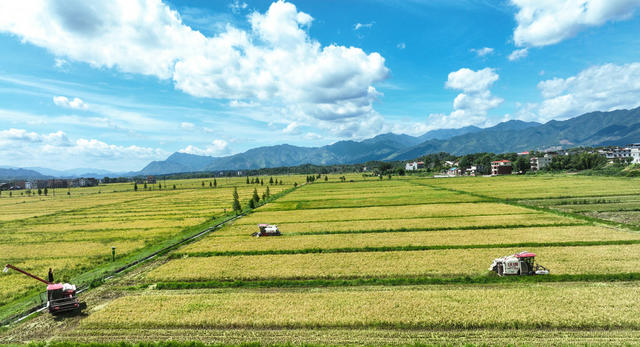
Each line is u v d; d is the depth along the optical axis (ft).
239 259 126.93
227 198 411.13
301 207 282.15
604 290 83.15
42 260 144.05
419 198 303.07
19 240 189.88
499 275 97.09
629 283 88.58
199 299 88.89
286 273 106.22
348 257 121.60
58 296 86.38
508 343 63.52
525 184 381.40
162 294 95.86
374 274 101.81
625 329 66.54
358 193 382.42
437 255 118.01
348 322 72.49
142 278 113.19
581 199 241.35
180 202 384.27
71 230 218.59
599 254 111.96
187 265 121.29
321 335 69.26
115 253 151.84
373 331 69.67
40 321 83.82
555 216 185.37
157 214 285.64
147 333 73.20
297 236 164.35
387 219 201.87
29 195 626.64
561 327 68.13
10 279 119.24
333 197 351.67
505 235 145.69
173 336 71.51
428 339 66.13
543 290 84.58
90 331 75.20
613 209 196.44
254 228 192.44
